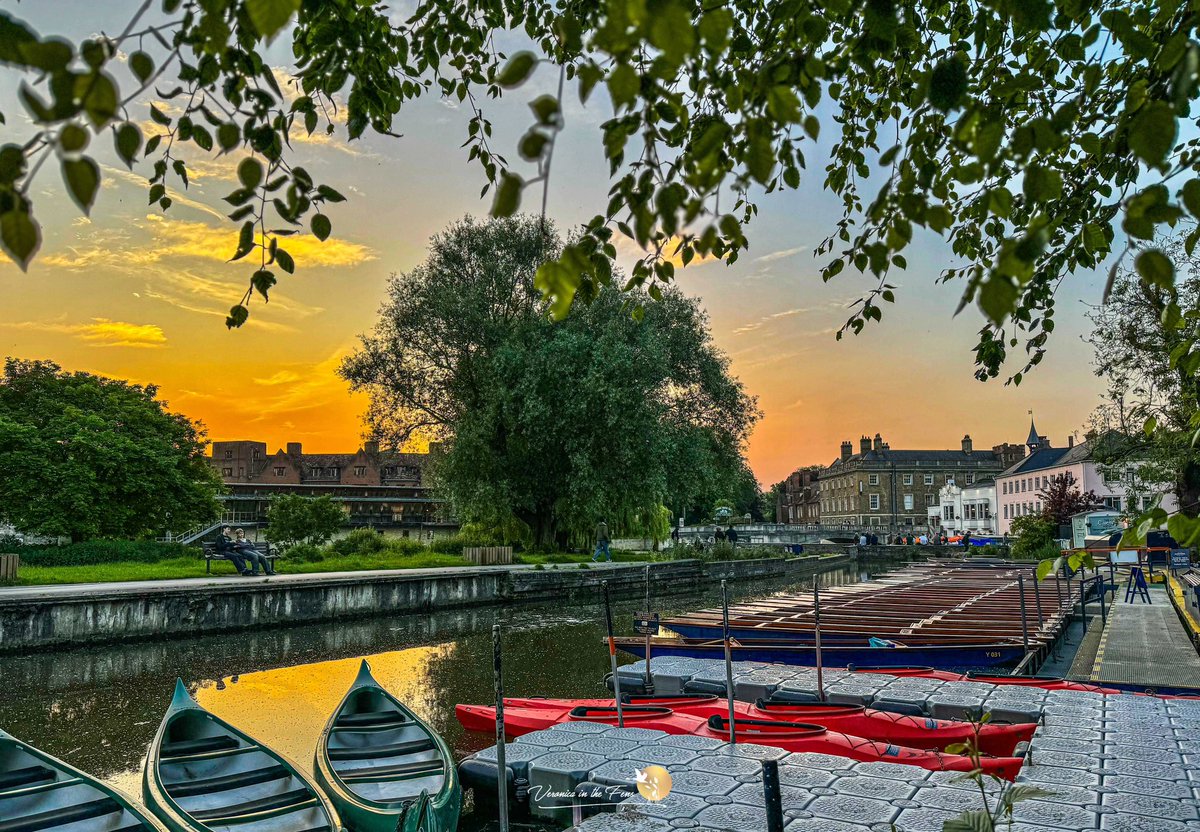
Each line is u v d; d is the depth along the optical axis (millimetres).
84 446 30938
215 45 2162
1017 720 9008
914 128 4199
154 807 6844
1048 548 46906
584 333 35781
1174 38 2352
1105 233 4629
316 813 6742
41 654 17344
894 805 6129
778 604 22453
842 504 102938
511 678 15719
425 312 35188
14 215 1722
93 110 1647
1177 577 26891
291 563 29141
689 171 2322
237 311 3090
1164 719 8461
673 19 1516
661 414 36125
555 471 37125
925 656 14305
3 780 7055
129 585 20156
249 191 2459
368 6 4086
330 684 15328
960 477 97438
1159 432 26547
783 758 7426
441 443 37250
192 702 8516
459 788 7238
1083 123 4605
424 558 32844
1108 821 5602
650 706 9836
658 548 48219
